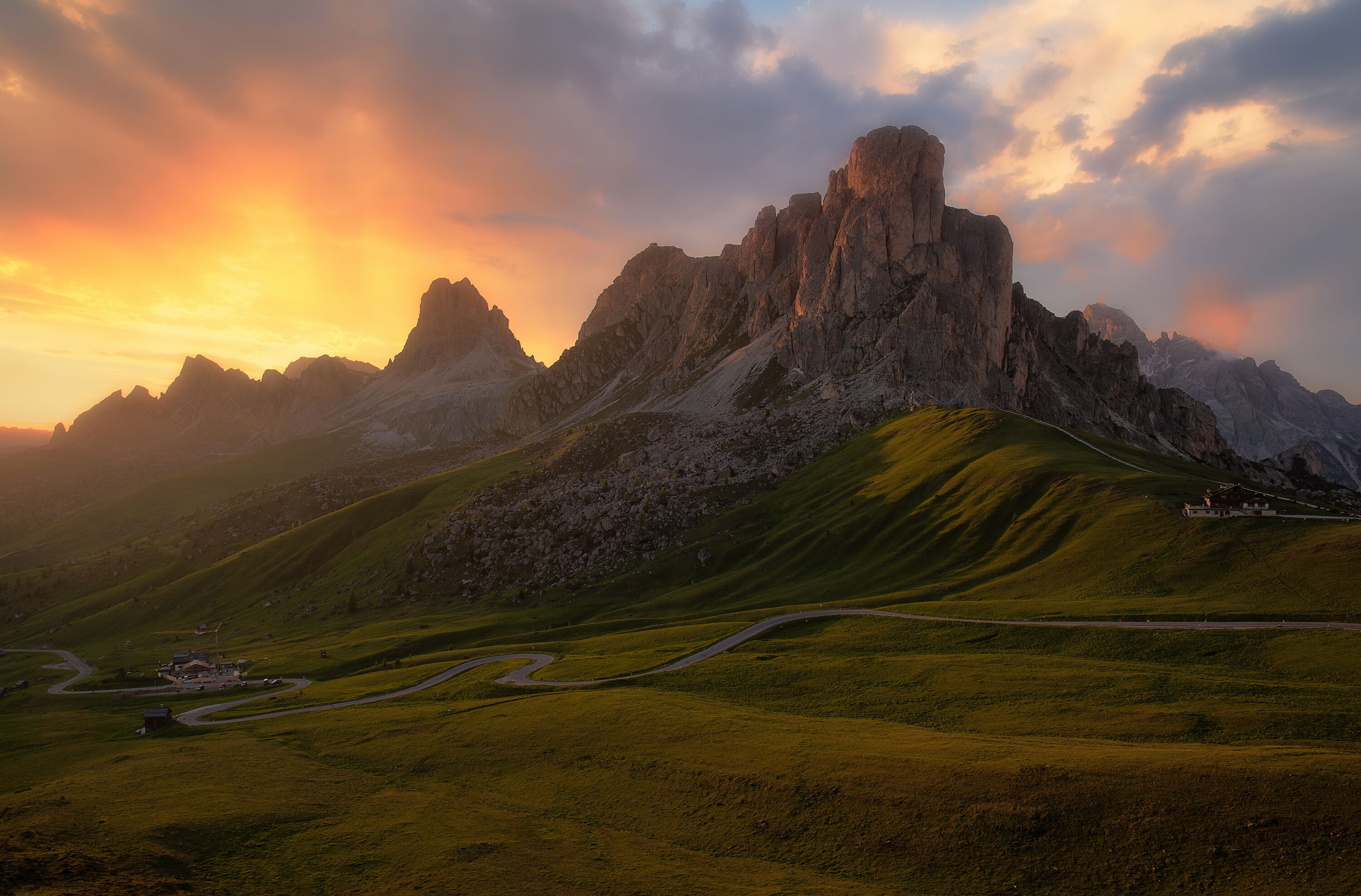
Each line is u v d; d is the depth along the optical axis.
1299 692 79.75
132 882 58.53
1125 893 52.38
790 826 65.69
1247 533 132.75
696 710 95.25
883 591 164.38
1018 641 111.44
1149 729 75.06
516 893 57.41
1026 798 62.12
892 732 81.94
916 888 56.19
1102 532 152.38
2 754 115.38
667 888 57.41
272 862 65.50
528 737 94.25
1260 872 51.19
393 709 120.62
